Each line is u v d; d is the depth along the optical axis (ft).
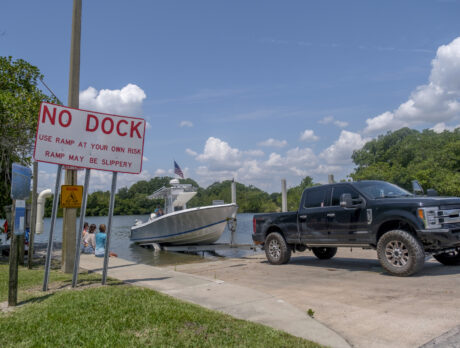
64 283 24.45
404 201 25.31
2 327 14.37
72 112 23.15
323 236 30.35
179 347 12.29
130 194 273.95
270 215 35.32
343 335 14.28
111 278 26.45
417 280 23.09
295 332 14.34
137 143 25.07
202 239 63.52
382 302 18.52
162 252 62.08
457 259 27.91
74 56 30.25
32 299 19.77
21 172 18.94
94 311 16.44
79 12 30.68
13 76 47.75
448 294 19.06
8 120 42.22
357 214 27.81
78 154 23.09
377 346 12.96
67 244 30.63
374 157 276.41
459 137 223.51
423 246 24.47
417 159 214.69
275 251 34.60
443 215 24.08
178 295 20.79
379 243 25.85
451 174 156.35
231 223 64.54
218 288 22.65
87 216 294.87
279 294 21.77
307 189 32.78
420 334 13.71
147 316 15.56
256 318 16.28
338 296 20.44
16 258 18.56
